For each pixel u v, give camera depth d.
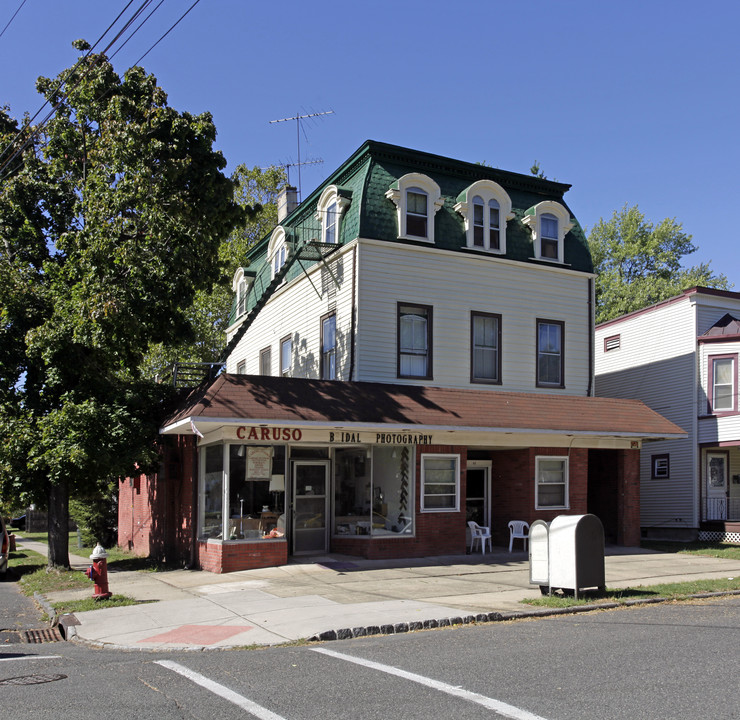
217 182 17.34
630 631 9.74
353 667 7.95
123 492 27.39
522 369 21.45
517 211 22.34
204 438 17.22
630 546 21.33
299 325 23.25
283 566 16.50
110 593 13.17
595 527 12.65
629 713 6.12
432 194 20.66
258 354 27.09
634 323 28.39
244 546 16.33
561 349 22.17
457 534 18.66
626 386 28.47
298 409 16.28
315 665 8.12
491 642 9.20
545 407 19.97
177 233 16.41
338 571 15.80
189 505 18.14
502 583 14.30
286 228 24.11
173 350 29.94
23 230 18.31
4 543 19.94
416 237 20.28
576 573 12.32
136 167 16.20
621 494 21.44
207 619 11.15
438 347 20.30
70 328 16.45
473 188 21.28
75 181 17.95
